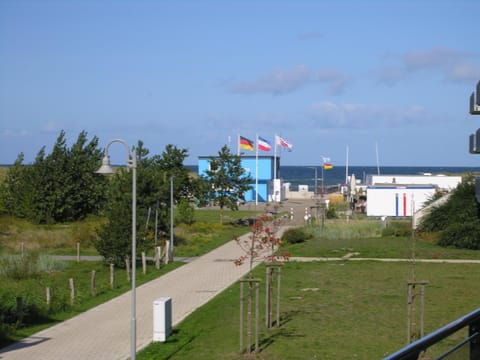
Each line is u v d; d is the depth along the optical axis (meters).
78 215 50.62
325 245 35.91
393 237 39.84
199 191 49.78
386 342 13.77
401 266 27.47
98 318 17.39
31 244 36.19
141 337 14.98
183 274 25.86
